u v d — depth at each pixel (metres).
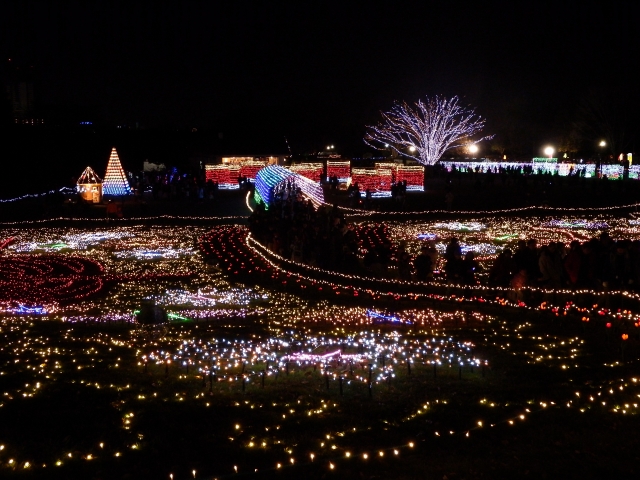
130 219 47.81
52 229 43.16
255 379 12.36
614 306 18.75
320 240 27.02
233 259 30.06
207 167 73.06
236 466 8.70
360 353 14.08
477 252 32.91
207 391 11.67
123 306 20.59
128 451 9.27
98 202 55.16
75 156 86.75
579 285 19.69
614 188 63.16
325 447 9.33
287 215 35.72
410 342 15.10
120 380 12.36
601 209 53.69
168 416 10.52
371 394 11.44
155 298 22.03
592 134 104.44
